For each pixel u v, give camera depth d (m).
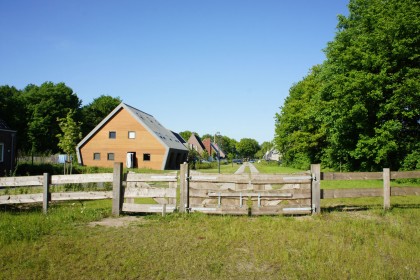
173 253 6.13
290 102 49.94
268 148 148.62
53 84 67.50
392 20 23.81
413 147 24.77
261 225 8.34
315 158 44.59
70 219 9.00
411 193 10.73
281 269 5.42
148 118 50.75
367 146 25.62
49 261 5.68
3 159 28.94
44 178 10.27
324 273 5.22
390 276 5.15
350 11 29.81
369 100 25.31
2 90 64.88
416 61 24.23
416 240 7.03
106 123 44.28
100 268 5.39
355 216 9.58
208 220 8.91
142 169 39.56
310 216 9.69
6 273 5.19
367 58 24.62
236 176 9.94
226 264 5.66
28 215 9.64
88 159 44.19
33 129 60.56
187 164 9.91
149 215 9.77
